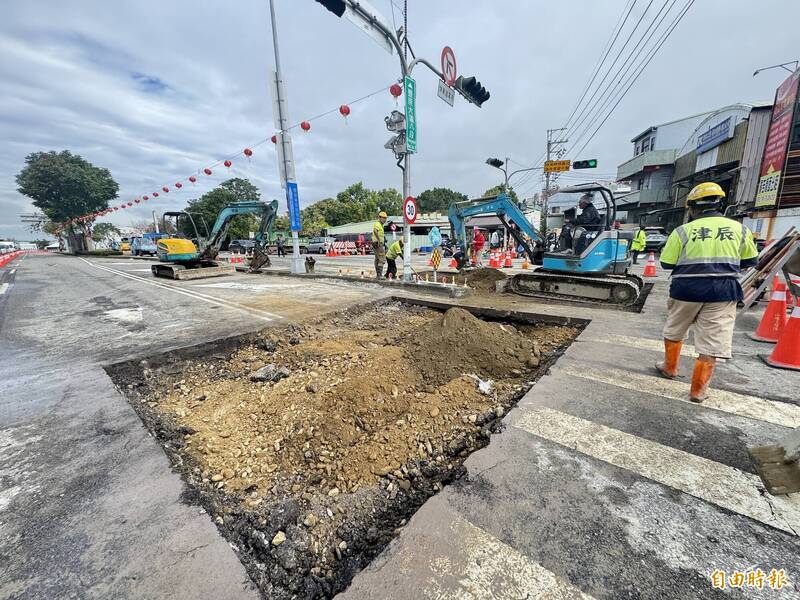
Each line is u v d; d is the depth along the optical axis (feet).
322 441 9.12
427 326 16.40
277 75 37.76
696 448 7.68
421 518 5.91
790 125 40.32
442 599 4.53
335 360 14.51
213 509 6.75
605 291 23.97
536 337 17.95
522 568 4.94
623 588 4.64
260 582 5.36
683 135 84.99
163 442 8.89
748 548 5.24
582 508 6.04
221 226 47.16
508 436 8.27
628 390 10.49
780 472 6.45
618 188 102.42
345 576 5.39
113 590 4.66
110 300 27.48
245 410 10.94
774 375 11.43
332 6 19.60
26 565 5.04
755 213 45.91
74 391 11.05
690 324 10.51
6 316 22.35
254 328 17.75
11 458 7.61
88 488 6.68
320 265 57.36
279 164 39.91
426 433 9.33
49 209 129.39
